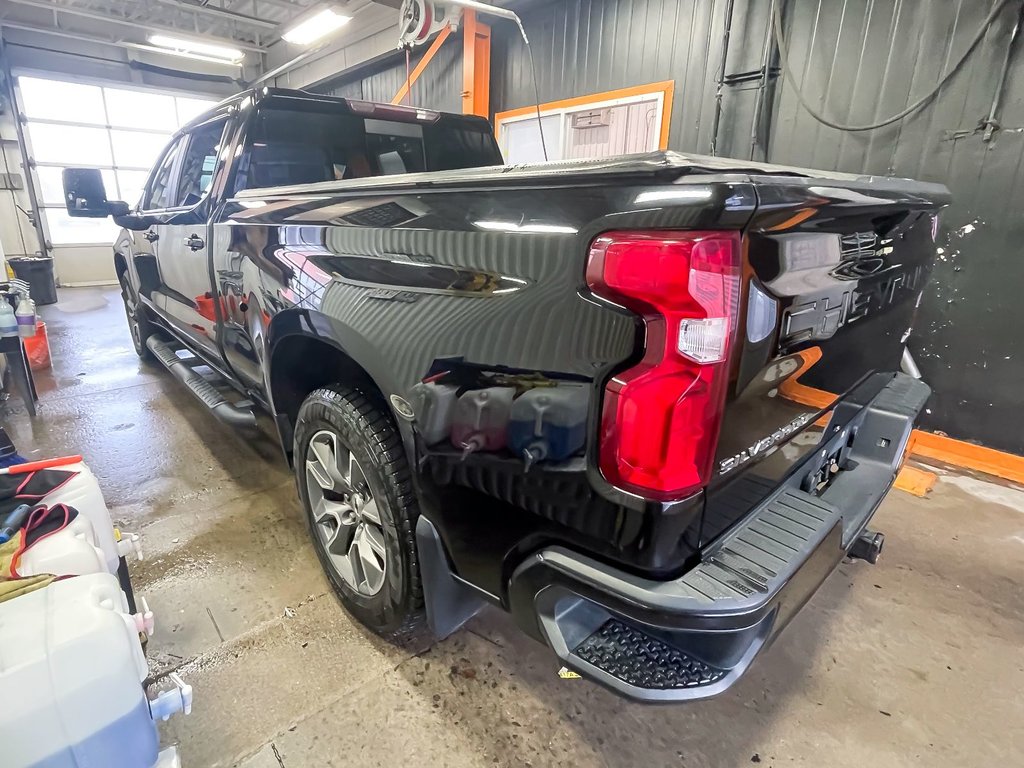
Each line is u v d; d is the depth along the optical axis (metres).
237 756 1.39
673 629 0.93
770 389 1.08
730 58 4.02
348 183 1.50
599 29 4.88
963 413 3.33
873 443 1.80
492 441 1.12
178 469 2.95
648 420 0.89
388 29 7.71
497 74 5.91
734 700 1.61
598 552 1.01
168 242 2.90
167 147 3.19
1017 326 3.08
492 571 1.23
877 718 1.56
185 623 1.84
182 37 9.66
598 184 0.92
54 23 9.50
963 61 3.04
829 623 1.93
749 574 1.01
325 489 1.82
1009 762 1.44
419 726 1.48
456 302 1.15
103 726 0.90
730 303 0.87
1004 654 1.81
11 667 0.85
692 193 0.80
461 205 1.14
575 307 0.94
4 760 0.83
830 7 3.48
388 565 1.56
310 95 2.39
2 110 9.25
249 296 2.00
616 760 1.41
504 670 1.68
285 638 1.78
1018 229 3.00
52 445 3.22
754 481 1.17
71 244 10.45
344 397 1.60
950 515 2.66
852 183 1.21
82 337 6.00
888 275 1.56
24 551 1.17
